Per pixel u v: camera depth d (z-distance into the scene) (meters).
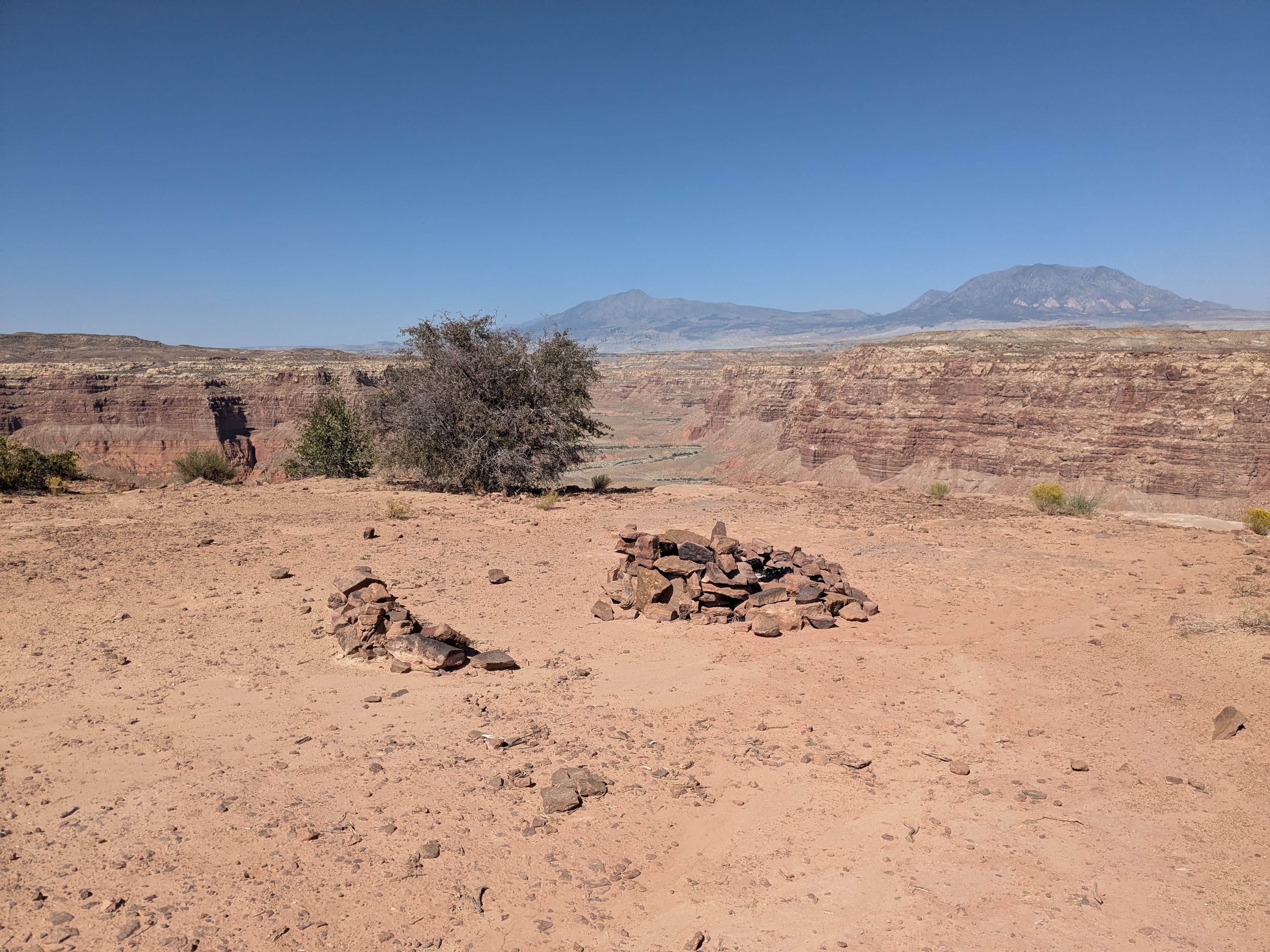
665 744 7.13
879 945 4.32
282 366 159.75
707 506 21.11
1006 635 9.99
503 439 24.61
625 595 11.82
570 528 18.03
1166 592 11.48
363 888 4.90
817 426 131.00
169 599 11.68
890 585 12.59
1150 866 4.95
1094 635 9.73
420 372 25.23
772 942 4.40
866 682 8.56
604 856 5.35
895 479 112.50
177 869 5.07
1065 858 5.11
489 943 4.43
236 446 125.62
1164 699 7.61
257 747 6.97
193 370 151.12
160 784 6.24
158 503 21.08
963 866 5.09
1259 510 16.92
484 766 6.64
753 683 8.61
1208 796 5.74
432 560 14.62
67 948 4.27
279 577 12.93
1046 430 97.75
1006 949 4.23
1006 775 6.36
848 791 6.18
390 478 27.06
